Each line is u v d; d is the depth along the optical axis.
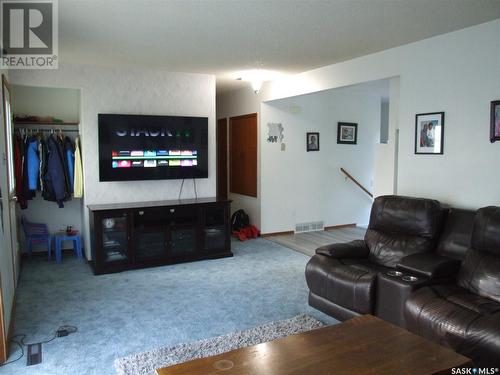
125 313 3.49
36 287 4.16
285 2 2.88
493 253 2.88
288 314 3.47
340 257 3.62
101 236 4.55
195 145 5.43
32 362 2.68
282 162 6.63
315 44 4.01
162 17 3.15
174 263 5.00
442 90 3.72
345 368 1.82
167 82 5.36
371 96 7.39
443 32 3.64
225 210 5.29
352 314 3.19
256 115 6.48
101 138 4.89
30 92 5.36
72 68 4.82
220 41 3.87
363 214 7.54
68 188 5.11
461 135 3.59
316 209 7.02
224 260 5.18
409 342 2.07
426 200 3.55
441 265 2.99
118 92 5.08
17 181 4.82
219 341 2.94
